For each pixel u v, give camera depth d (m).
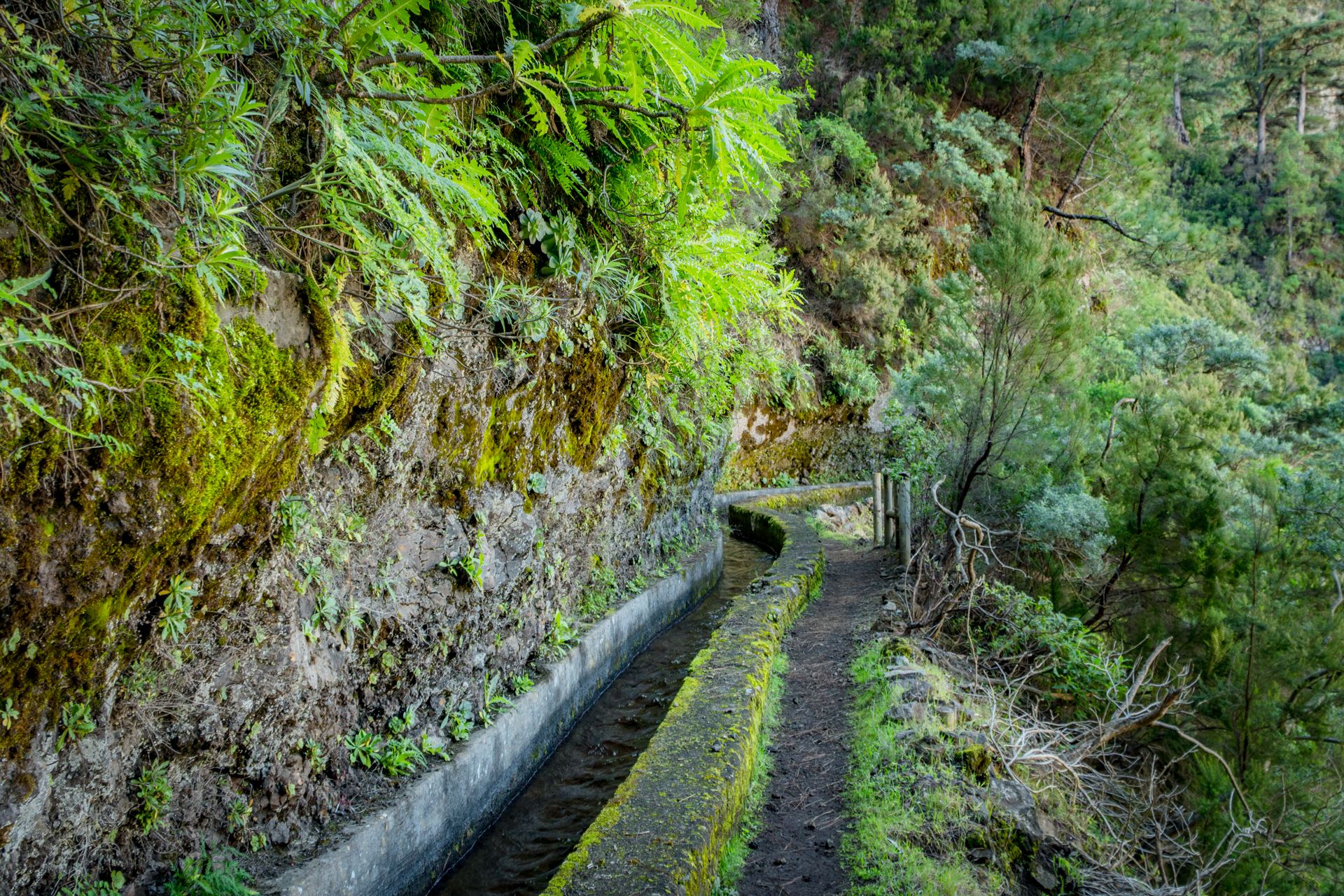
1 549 1.76
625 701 5.70
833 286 17.08
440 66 2.74
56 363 1.79
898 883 3.31
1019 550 7.50
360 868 3.01
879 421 18.03
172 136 1.93
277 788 2.89
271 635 2.83
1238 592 5.57
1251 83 37.44
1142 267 19.38
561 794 4.46
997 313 7.13
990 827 3.75
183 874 2.50
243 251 2.01
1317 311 31.42
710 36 5.15
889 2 19.27
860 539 11.88
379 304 2.93
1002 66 17.97
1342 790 4.60
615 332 5.70
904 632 6.38
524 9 3.79
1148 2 16.80
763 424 15.57
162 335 2.06
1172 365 13.48
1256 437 10.12
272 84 2.57
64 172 1.84
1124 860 4.13
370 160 2.43
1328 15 34.47
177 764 2.53
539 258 4.47
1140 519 6.22
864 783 4.13
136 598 2.22
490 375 4.02
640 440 6.75
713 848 3.21
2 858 1.96
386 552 3.51
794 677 5.98
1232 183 36.84
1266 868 4.28
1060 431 7.28
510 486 4.48
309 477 2.96
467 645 4.12
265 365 2.41
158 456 2.04
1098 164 19.53
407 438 3.46
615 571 6.65
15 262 1.74
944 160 17.78
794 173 15.85
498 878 3.70
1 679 1.88
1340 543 5.43
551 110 3.97
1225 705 5.20
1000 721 4.79
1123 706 4.96
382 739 3.51
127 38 1.92
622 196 4.83
